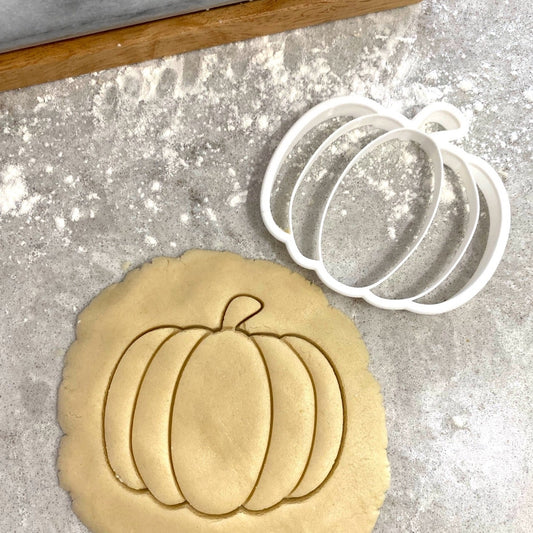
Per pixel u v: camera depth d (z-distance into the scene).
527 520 0.22
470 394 0.23
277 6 0.22
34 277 0.23
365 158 0.23
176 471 0.21
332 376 0.22
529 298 0.23
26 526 0.22
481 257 0.23
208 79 0.23
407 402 0.23
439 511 0.22
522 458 0.23
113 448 0.21
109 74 0.23
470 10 0.24
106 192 0.23
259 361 0.22
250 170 0.23
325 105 0.22
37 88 0.23
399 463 0.22
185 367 0.22
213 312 0.22
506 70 0.24
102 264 0.23
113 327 0.22
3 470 0.22
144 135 0.23
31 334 0.22
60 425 0.22
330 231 0.23
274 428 0.21
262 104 0.23
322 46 0.23
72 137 0.23
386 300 0.22
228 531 0.21
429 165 0.23
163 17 0.22
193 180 0.23
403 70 0.24
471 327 0.23
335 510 0.21
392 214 0.23
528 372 0.23
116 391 0.22
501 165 0.23
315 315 0.22
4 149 0.23
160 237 0.23
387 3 0.23
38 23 0.20
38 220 0.23
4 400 0.22
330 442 0.21
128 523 0.21
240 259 0.22
